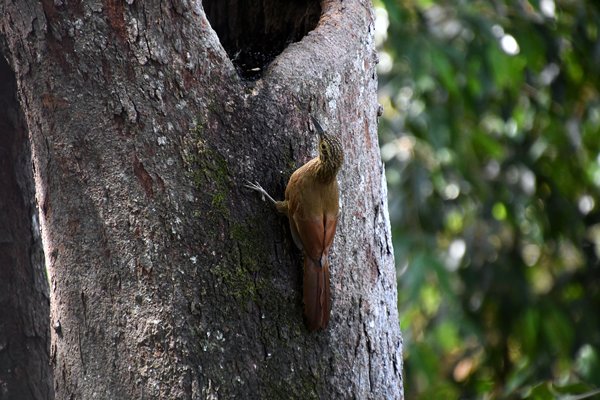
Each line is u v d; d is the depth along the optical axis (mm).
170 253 8234
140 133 8250
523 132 17031
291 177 8531
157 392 8227
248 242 8414
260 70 10000
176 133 8273
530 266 18500
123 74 8250
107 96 8266
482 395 17438
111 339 8383
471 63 15219
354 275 9078
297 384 8484
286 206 8531
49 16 8242
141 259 8250
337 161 8594
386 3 14250
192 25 8359
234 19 11680
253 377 8320
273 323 8453
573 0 16484
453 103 15695
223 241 8336
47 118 8461
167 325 8203
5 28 8531
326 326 8648
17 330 10586
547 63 16188
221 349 8258
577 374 16266
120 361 8352
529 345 16531
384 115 16531
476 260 16719
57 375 8805
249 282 8391
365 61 9547
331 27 9383
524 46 15562
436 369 16156
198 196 8289
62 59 8297
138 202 8250
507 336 17016
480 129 16125
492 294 16828
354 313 8977
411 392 18328
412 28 15344
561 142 16828
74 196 8438
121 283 8320
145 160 8242
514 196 16375
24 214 10617
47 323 10758
